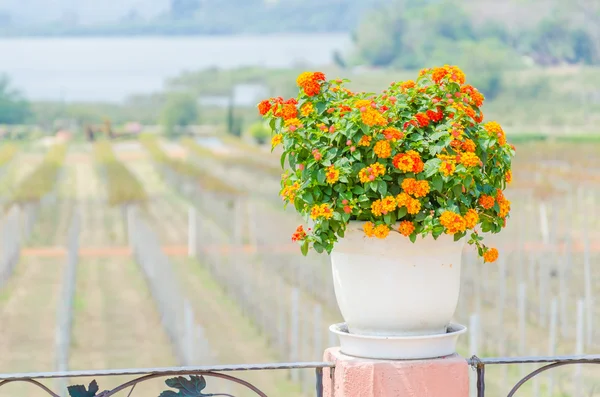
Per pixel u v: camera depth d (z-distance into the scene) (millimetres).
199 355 13797
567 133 91688
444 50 123562
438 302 3963
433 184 3814
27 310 19531
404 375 3848
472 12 123938
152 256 21094
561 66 120375
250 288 19062
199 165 62531
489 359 3947
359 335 3961
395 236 3877
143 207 39000
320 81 4062
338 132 3859
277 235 27547
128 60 160125
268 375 14836
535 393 12188
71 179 58469
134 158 81000
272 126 4121
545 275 17859
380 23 129375
